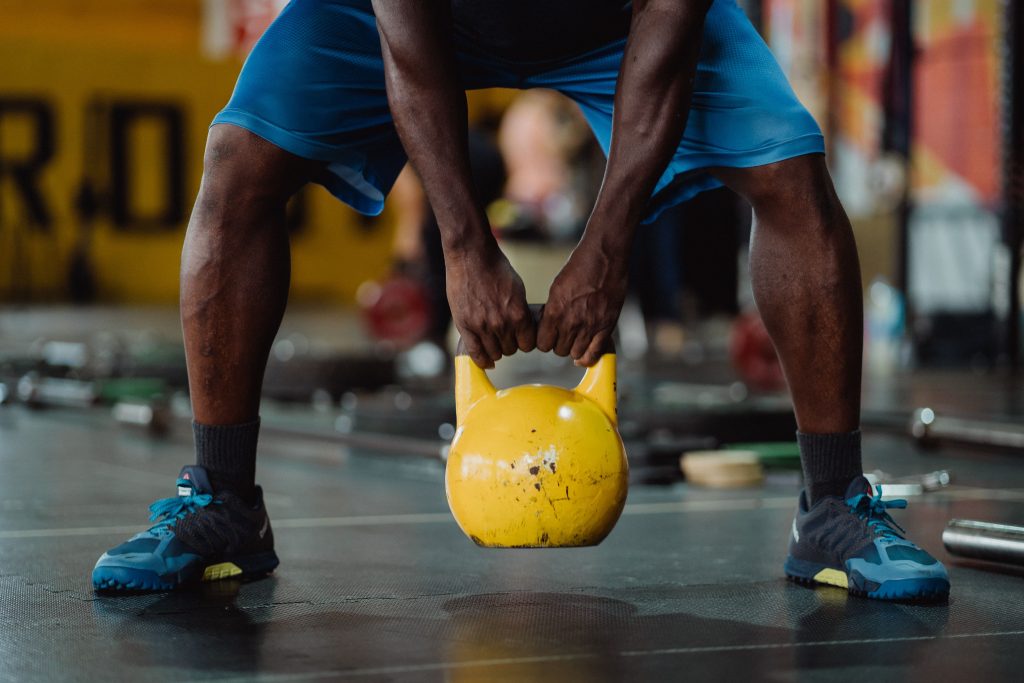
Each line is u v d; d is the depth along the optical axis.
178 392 5.14
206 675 1.33
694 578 1.87
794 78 7.53
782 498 2.79
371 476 3.17
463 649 1.44
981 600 1.71
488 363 1.64
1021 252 6.42
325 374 5.07
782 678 1.32
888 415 4.03
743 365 6.19
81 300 14.05
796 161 1.77
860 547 1.74
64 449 3.63
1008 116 6.39
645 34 1.59
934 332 7.39
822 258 1.79
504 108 13.59
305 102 1.76
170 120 14.45
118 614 1.62
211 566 1.82
